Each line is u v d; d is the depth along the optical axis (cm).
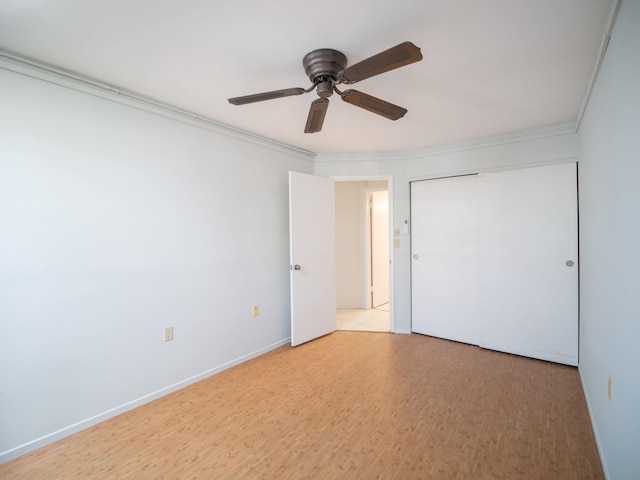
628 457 127
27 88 183
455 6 140
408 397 239
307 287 361
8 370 178
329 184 389
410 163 388
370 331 403
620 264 142
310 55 176
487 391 246
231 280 296
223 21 150
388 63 141
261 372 285
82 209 204
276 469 168
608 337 164
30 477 164
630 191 127
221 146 288
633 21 117
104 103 213
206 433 199
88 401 206
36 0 134
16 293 180
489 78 206
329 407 226
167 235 248
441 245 371
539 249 304
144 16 146
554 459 172
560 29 157
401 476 162
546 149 301
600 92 179
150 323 238
